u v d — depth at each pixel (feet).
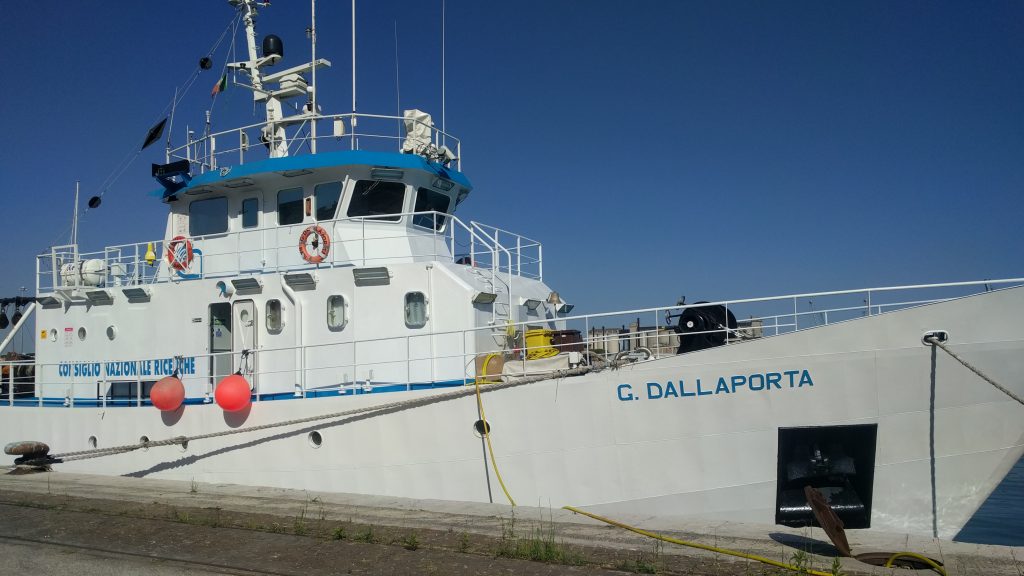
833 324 33.78
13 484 44.37
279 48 55.88
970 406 33.17
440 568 25.12
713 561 25.35
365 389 41.63
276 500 37.70
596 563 25.35
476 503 36.09
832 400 33.73
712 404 34.63
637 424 35.40
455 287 41.47
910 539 28.48
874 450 33.60
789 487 34.17
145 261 52.44
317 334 44.29
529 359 41.88
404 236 47.57
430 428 38.60
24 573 26.55
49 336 54.03
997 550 26.37
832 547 27.20
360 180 47.52
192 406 44.86
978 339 32.99
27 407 51.72
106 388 50.52
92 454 46.01
